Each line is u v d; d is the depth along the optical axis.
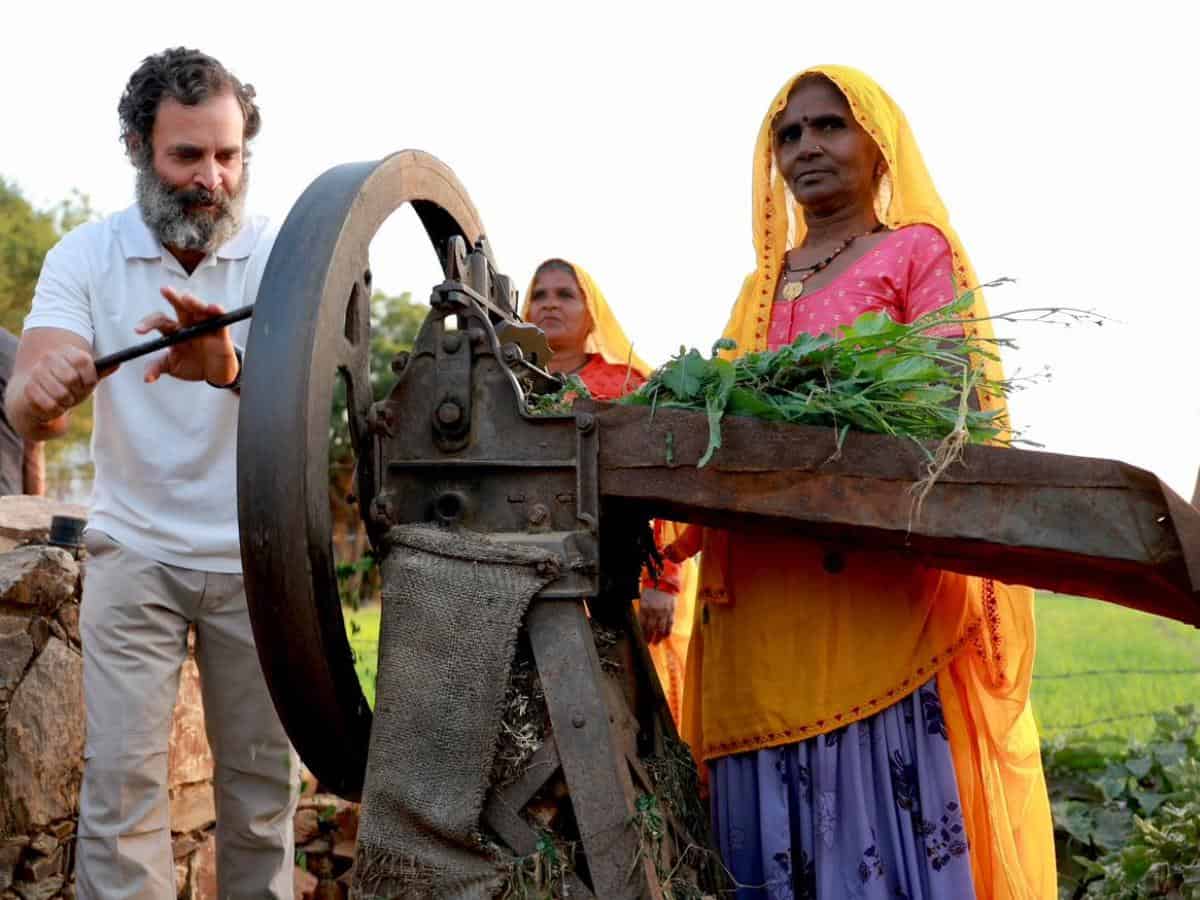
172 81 3.00
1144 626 10.70
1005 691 2.89
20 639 3.24
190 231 3.04
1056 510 2.16
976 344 2.82
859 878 2.62
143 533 3.02
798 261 3.19
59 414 2.72
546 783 2.28
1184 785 4.41
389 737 2.24
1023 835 2.90
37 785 3.27
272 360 2.19
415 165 2.65
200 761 3.85
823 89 3.08
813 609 2.71
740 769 2.79
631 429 2.32
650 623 3.91
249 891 3.19
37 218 27.33
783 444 2.27
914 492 2.21
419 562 2.29
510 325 2.71
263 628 2.24
